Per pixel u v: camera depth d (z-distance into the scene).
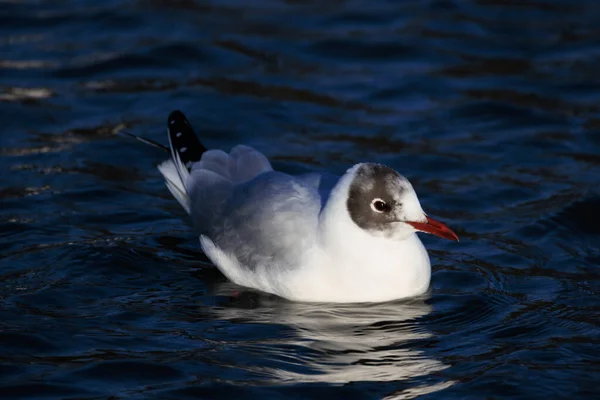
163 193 15.09
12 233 13.50
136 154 16.14
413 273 11.99
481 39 20.19
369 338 11.07
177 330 11.21
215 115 17.31
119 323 11.34
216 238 12.88
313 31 20.52
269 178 12.82
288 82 18.59
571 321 11.40
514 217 14.18
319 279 11.96
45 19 20.64
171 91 18.12
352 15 21.25
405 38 20.19
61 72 18.67
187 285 12.52
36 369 10.29
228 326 11.34
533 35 20.31
